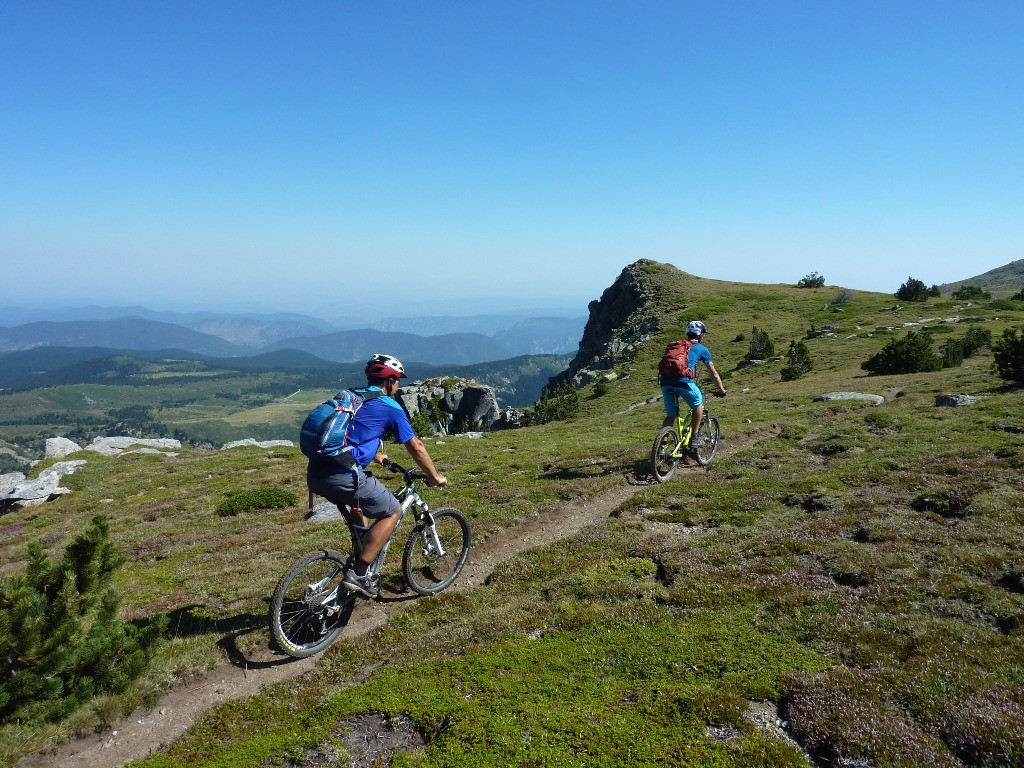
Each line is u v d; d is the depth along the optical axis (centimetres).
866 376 4222
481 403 9269
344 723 614
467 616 858
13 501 2872
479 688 641
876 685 557
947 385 2841
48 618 683
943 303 8844
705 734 521
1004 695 514
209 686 746
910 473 1240
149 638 745
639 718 549
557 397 7662
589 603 840
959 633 628
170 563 1393
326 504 1794
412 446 773
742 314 10600
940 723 499
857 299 10469
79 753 634
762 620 723
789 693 573
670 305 12025
